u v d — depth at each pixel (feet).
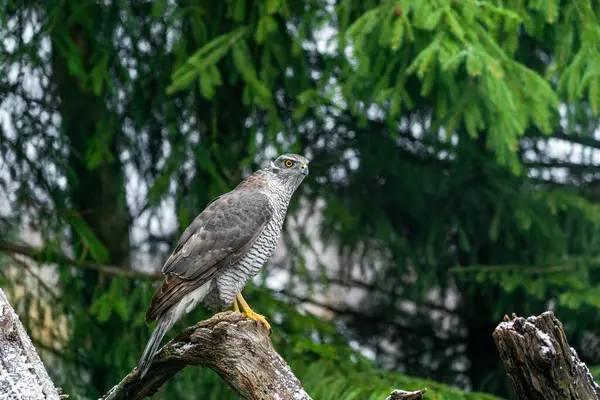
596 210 41.78
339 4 35.68
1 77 39.63
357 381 37.40
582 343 47.93
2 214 41.50
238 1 36.78
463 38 31.96
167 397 38.96
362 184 45.21
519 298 45.75
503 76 31.99
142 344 39.19
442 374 49.75
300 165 30.73
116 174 43.45
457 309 50.88
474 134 34.17
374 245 46.34
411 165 44.24
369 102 37.47
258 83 36.04
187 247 27.84
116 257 44.16
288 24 39.99
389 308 49.93
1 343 18.61
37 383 18.74
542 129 33.76
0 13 37.45
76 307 40.19
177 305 27.14
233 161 41.29
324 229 45.29
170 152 39.22
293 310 40.19
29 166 40.83
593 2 36.94
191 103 40.04
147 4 41.75
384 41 33.19
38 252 39.27
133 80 41.73
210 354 22.67
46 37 39.75
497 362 48.01
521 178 43.09
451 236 48.29
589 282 43.21
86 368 41.52
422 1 32.71
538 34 36.70
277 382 21.72
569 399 18.58
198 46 38.42
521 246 45.88
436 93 38.19
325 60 38.63
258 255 28.84
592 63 34.27
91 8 39.19
